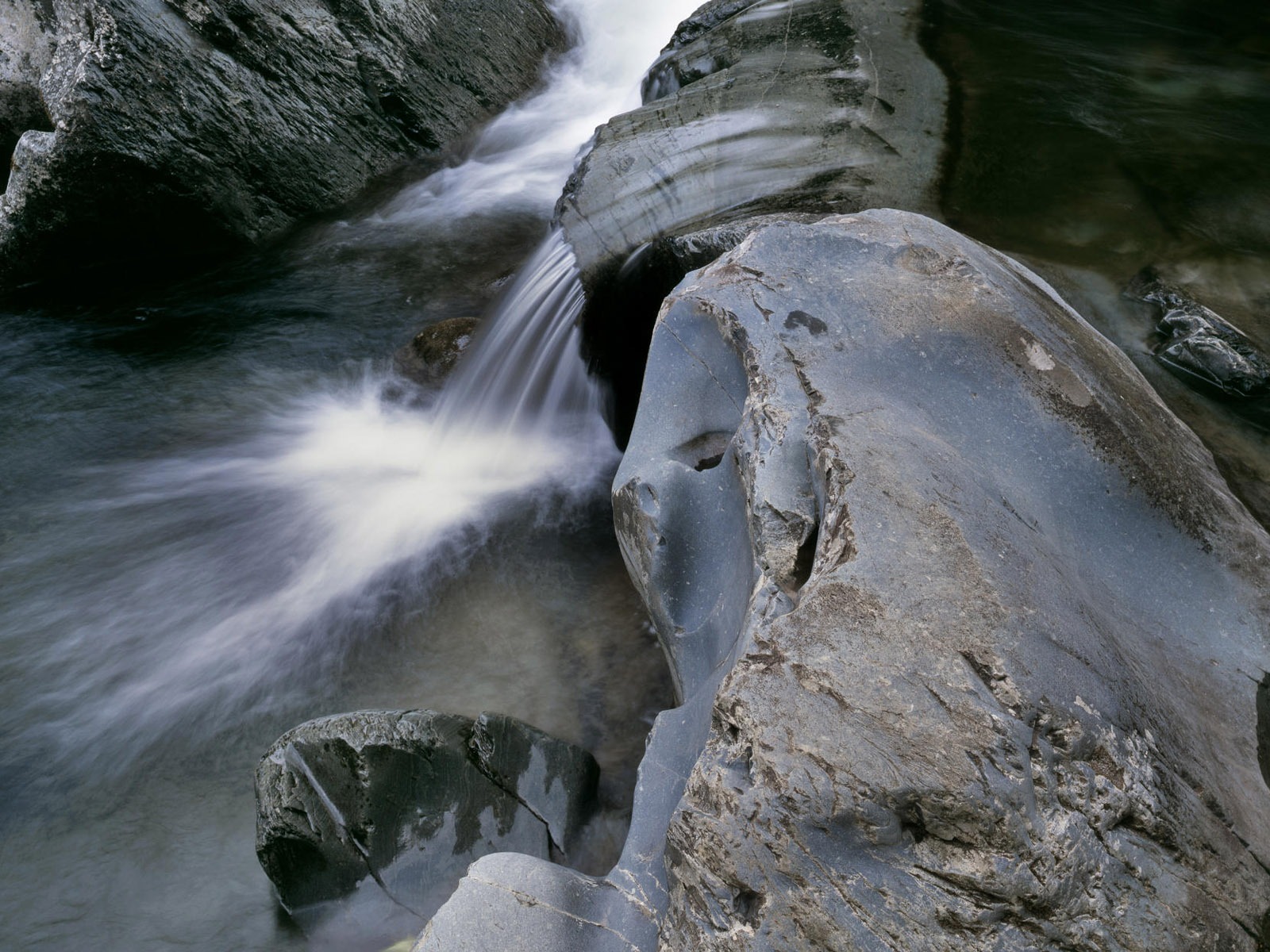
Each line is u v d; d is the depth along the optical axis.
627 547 3.53
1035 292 3.72
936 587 2.41
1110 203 5.15
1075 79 6.16
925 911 2.12
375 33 9.53
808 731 2.23
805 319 3.25
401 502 5.66
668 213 5.26
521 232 8.70
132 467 6.12
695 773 2.35
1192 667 2.81
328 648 4.72
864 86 6.05
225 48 8.55
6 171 9.17
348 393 6.82
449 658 4.63
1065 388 3.12
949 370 3.11
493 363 6.26
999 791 2.13
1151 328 4.48
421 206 9.15
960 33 6.68
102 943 3.47
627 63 11.78
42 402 6.80
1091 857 2.18
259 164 8.67
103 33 7.84
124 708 4.46
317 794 3.41
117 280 8.35
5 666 4.70
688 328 3.50
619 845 3.61
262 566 5.25
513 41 11.14
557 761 3.63
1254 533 3.15
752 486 2.89
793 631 2.38
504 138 10.25
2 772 4.18
